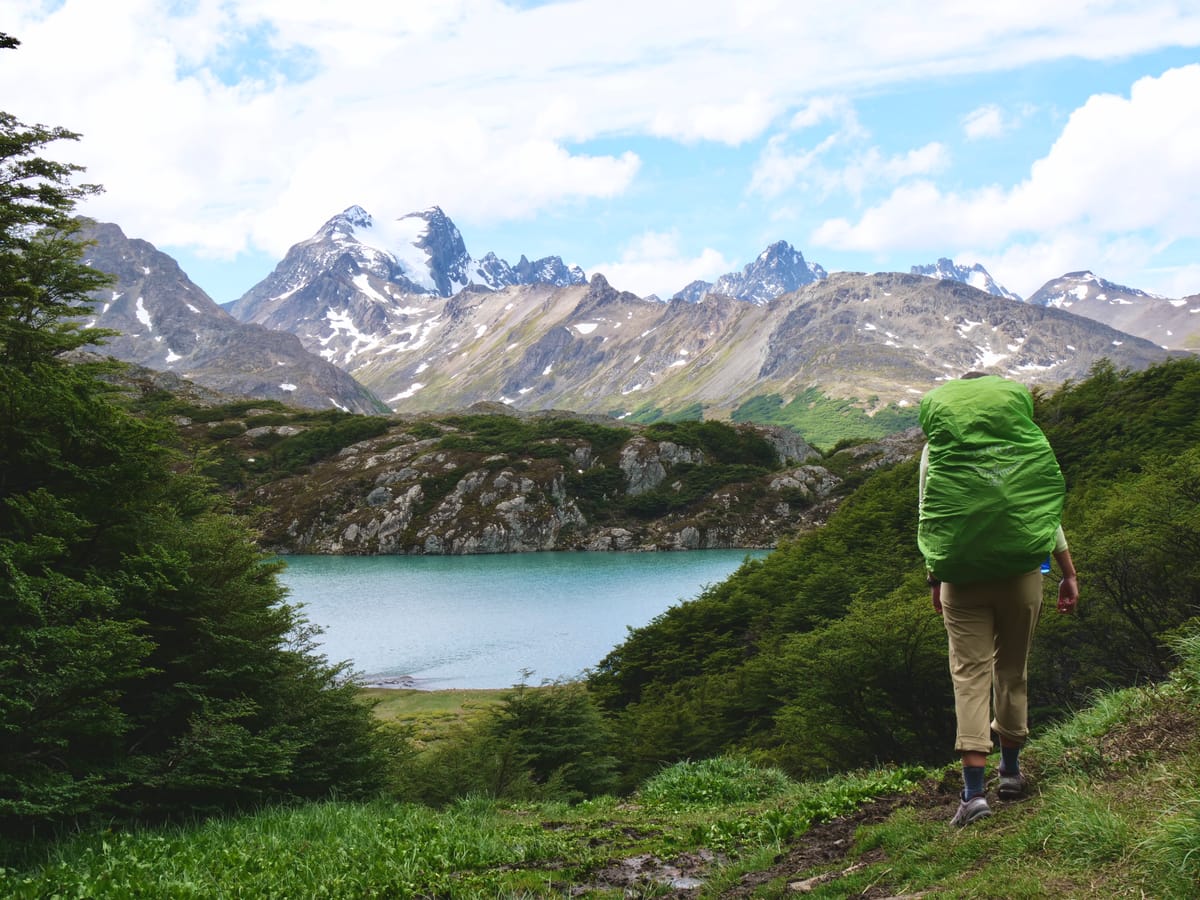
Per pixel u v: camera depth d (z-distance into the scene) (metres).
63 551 14.48
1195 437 54.25
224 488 191.88
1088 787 6.23
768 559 71.38
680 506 196.25
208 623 16.44
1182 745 6.32
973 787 6.48
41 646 12.91
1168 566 24.88
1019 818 6.21
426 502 188.88
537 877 8.45
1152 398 67.69
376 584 132.12
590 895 7.80
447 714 54.75
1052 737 7.87
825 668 27.09
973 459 6.05
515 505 186.12
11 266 18.39
